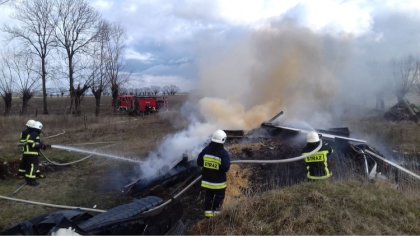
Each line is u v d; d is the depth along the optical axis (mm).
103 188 8570
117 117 29703
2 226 6281
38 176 9266
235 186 7879
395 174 8594
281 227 4848
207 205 5875
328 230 4730
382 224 4902
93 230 4238
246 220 5098
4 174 9406
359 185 6324
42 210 7066
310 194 5602
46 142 15445
